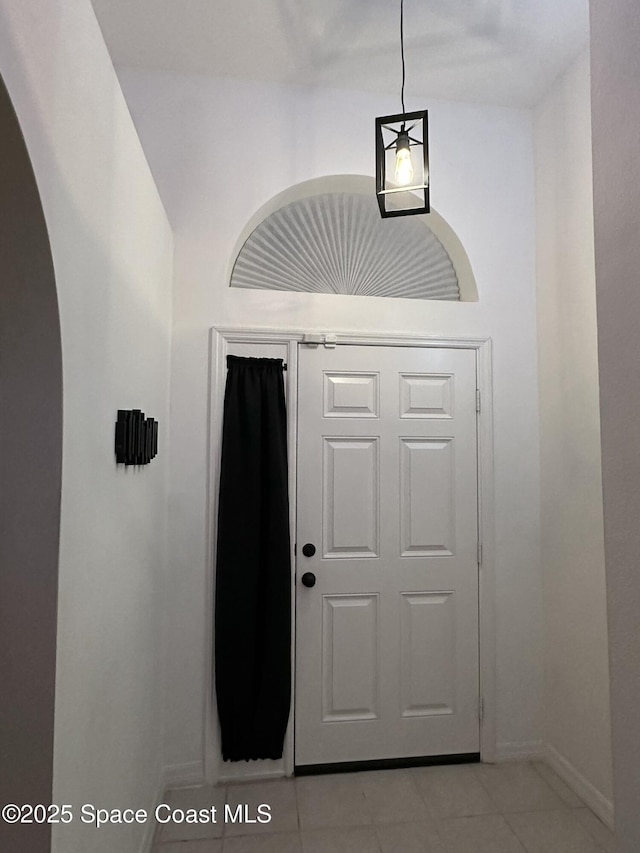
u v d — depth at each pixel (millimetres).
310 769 2195
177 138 2266
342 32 2045
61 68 933
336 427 2307
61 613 960
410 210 1529
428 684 2295
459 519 2357
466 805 1987
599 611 1982
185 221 2248
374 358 2344
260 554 2201
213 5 1919
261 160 2314
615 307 964
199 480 2189
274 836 1826
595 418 2025
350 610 2271
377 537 2307
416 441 2363
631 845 900
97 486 1186
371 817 1920
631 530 917
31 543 939
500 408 2404
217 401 2217
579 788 2047
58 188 922
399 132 1560
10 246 872
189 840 1808
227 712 2113
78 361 1042
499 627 2334
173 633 2131
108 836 1278
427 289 2539
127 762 1478
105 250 1233
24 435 942
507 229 2463
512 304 2443
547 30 2025
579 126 2145
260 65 2238
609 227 979
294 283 2445
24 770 916
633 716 904
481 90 2385
